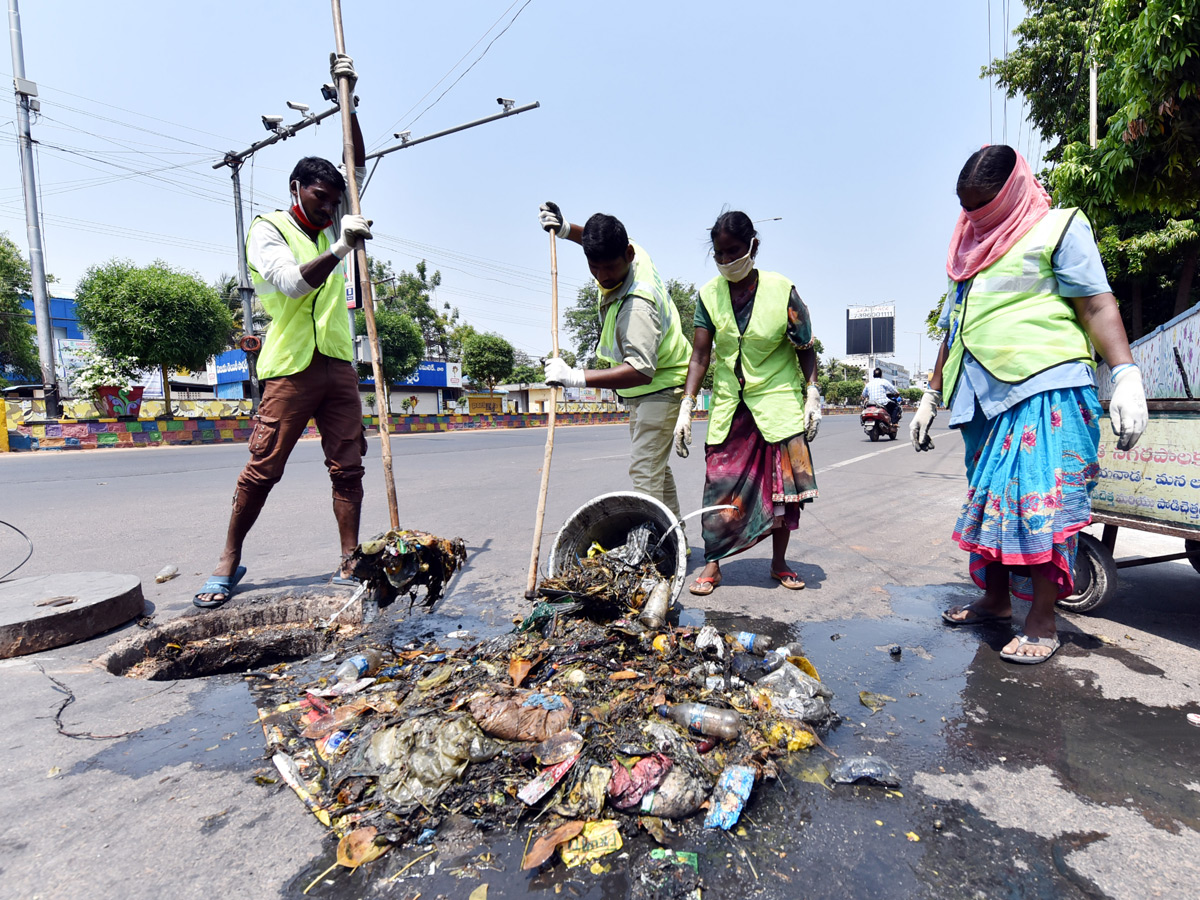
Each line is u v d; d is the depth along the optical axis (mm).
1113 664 2410
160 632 2793
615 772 1562
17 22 15711
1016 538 2402
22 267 28906
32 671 2354
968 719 2014
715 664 2197
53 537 4945
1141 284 12039
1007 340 2387
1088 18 11883
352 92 3242
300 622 3137
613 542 3162
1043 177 12531
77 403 17578
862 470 9078
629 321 3066
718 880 1317
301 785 1629
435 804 1528
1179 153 6074
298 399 3135
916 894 1286
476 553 4266
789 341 3297
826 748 1839
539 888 1299
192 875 1342
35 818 1519
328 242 3377
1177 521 2486
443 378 43062
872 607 3148
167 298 19500
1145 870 1355
